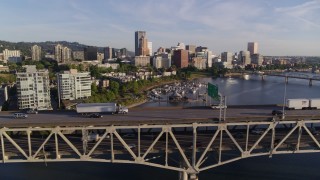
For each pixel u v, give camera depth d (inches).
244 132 3535.9
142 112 3644.2
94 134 3164.4
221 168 3750.0
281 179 3459.6
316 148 3046.3
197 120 2965.1
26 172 3681.1
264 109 3860.7
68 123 2812.5
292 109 3850.9
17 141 3139.8
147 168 3782.0
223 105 3341.5
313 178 3489.2
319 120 2933.1
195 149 2805.1
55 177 3526.1
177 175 3582.7
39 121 3117.6
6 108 7760.8
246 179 3452.3
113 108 3528.5
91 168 3796.8
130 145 2977.4
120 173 3631.9
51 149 2866.6
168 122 2869.1
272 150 2891.2
